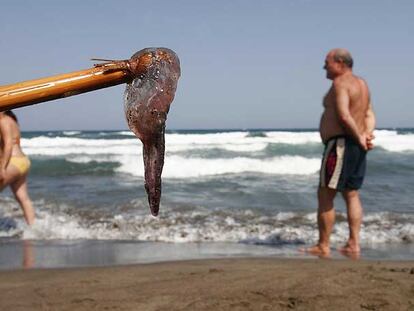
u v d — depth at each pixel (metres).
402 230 6.76
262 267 4.11
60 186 12.00
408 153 22.59
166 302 3.17
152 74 1.52
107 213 8.09
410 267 3.94
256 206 8.82
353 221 5.56
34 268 4.45
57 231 6.78
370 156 21.02
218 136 32.75
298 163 16.19
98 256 5.20
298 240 6.30
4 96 1.40
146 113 1.51
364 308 2.93
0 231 6.79
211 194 10.42
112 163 17.20
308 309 2.94
